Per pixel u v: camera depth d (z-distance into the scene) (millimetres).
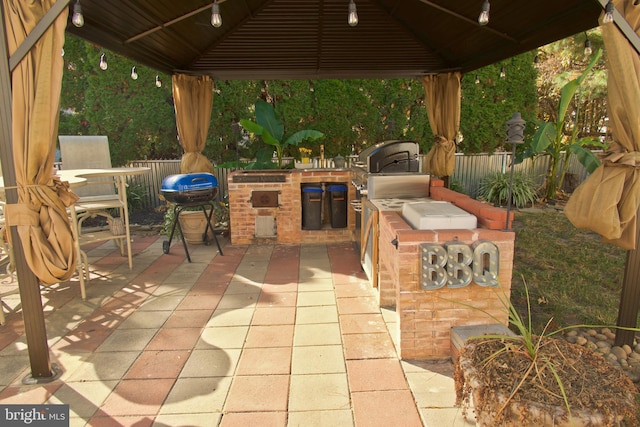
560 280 4617
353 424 2314
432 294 2898
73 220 4086
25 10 2453
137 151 8320
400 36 5551
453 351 2881
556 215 7852
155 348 3201
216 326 3557
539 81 9914
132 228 7285
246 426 2309
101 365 2969
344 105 8289
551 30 4215
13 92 2514
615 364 2949
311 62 6352
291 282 4594
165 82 7883
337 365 2914
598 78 8477
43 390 2682
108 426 2326
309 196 6141
